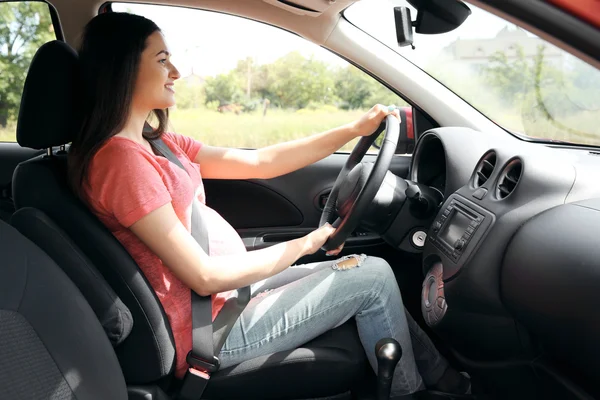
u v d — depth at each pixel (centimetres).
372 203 173
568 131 198
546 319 131
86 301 114
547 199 141
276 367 143
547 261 129
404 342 157
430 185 199
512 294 140
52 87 131
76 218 125
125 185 129
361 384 157
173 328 136
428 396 162
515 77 199
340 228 154
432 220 180
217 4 203
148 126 154
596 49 70
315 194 236
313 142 183
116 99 134
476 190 160
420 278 214
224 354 143
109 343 114
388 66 208
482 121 210
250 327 145
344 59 210
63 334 99
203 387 137
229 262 139
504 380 160
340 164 239
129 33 136
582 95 190
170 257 131
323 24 203
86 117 136
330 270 155
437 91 210
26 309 94
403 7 164
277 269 146
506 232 144
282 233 231
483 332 155
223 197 229
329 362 145
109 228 135
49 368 93
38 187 128
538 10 70
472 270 147
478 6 74
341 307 151
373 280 152
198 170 166
